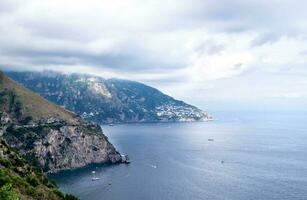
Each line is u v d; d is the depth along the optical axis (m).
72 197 145.25
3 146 158.38
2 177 119.19
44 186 144.50
